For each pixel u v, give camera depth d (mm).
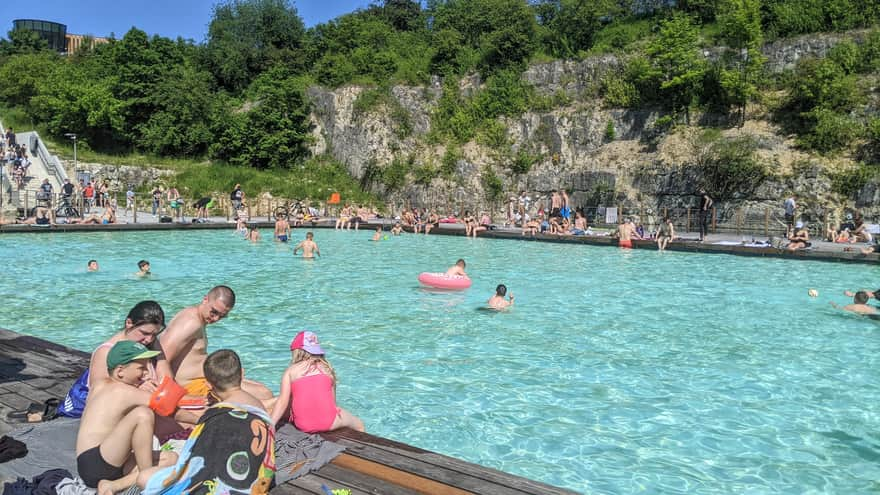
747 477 4957
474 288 13414
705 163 28766
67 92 38969
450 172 37094
